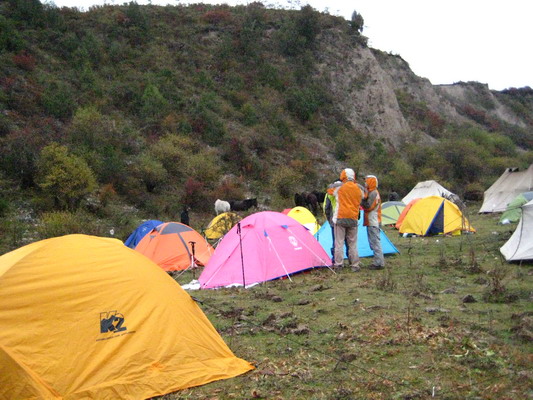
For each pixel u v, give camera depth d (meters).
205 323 4.60
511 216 16.06
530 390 3.59
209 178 25.45
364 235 10.70
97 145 23.22
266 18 45.72
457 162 35.91
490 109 62.41
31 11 32.81
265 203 25.34
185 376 4.08
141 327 4.18
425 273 8.26
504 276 6.95
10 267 3.99
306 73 42.06
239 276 8.24
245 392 3.86
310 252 8.91
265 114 35.62
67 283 4.07
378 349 4.63
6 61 27.02
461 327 5.09
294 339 5.07
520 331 4.72
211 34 42.19
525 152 50.03
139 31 38.19
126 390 3.81
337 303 6.42
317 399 3.66
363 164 34.75
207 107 32.94
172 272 10.13
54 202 18.19
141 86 31.66
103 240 4.59
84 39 33.62
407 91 54.09
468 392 3.64
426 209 14.41
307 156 33.12
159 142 26.23
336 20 48.22
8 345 3.66
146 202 21.28
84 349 3.87
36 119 23.56
